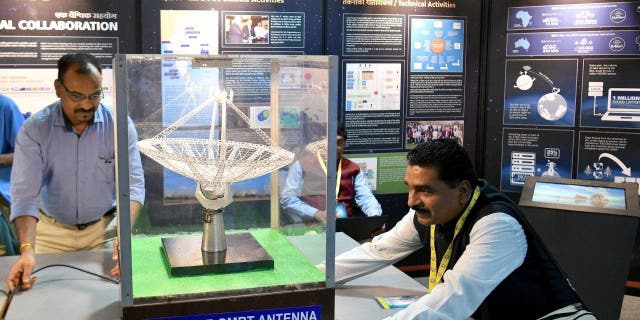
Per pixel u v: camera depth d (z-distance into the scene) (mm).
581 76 4035
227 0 3674
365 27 4000
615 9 3908
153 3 3549
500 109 4254
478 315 1842
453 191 1695
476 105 4320
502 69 4207
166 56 1471
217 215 1616
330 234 1515
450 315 1569
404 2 4062
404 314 1553
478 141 4359
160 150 1513
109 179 2455
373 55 4047
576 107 4070
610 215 2979
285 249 1734
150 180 1581
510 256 1657
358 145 4105
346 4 3941
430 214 1731
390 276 2109
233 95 1576
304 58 1523
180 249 1630
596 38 3969
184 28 3619
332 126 1463
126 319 1407
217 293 1457
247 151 1604
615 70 3957
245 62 1561
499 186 4320
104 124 2379
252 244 1702
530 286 1724
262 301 1491
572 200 3102
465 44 4230
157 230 1675
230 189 1614
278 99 1581
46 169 2357
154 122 1505
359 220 3061
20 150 2234
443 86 4227
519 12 4113
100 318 1639
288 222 1763
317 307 1539
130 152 1414
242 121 1596
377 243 2027
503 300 1731
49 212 2449
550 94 4109
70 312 1676
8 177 3322
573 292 1771
